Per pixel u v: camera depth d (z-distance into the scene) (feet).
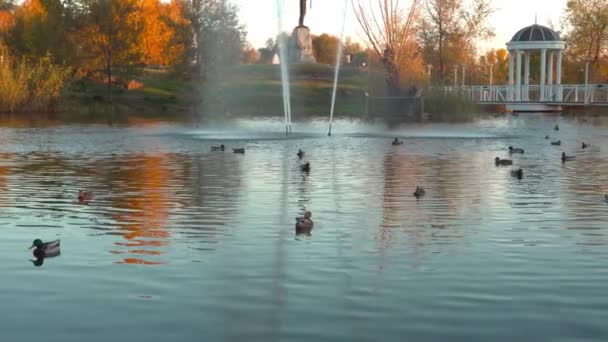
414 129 157.99
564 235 44.60
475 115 210.18
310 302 31.37
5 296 32.19
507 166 83.15
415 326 28.55
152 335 27.71
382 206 54.90
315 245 41.70
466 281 34.47
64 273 35.76
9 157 92.84
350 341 27.09
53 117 202.80
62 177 72.18
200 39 270.26
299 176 73.10
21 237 43.75
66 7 269.64
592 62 297.33
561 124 181.98
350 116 220.43
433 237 43.96
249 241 42.63
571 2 298.97
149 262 37.78
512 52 256.73
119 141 120.37
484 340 27.25
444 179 70.95
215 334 27.81
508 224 47.98
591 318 29.48
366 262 37.91
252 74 308.40
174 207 54.08
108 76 266.36
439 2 274.36
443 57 278.05
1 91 218.79
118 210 52.80
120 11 265.95
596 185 67.00
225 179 70.54
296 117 214.69
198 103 267.39
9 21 297.53
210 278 34.86
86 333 27.89
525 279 34.81
